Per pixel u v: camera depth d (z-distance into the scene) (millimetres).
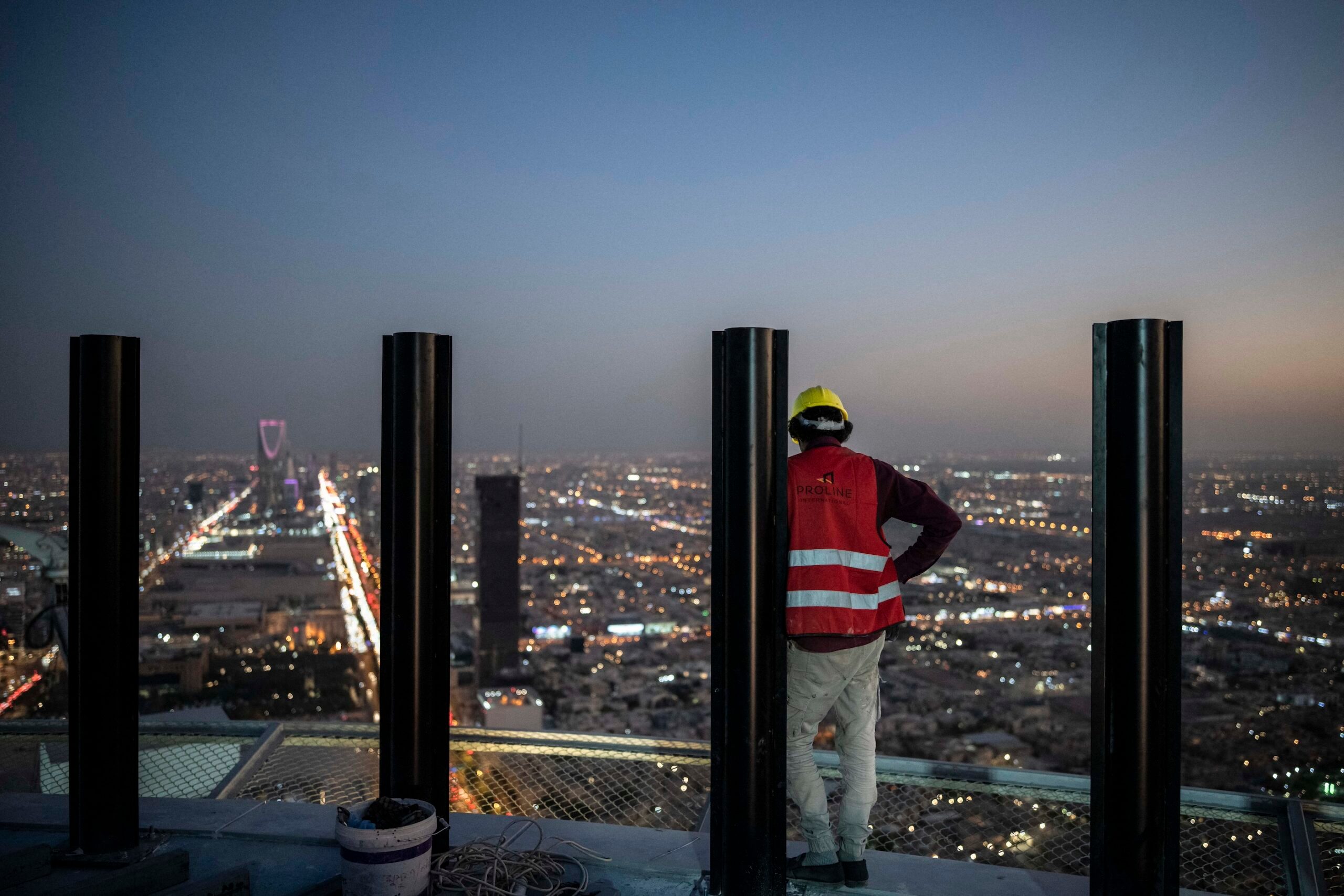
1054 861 2602
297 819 2834
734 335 2441
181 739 3641
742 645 2408
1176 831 2203
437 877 2367
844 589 2400
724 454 2473
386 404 2684
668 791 3070
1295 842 2594
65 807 2957
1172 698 2219
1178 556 2221
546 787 3125
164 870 2357
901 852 2672
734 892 2402
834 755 3354
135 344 2676
